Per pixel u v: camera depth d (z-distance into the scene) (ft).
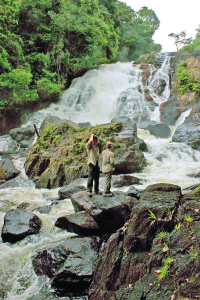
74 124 48.55
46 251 17.61
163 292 10.55
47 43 85.15
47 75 79.41
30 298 14.67
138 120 64.34
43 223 22.18
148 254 13.12
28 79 65.62
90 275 14.88
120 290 12.00
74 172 33.14
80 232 19.85
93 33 93.56
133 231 13.96
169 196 15.97
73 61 92.12
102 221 20.01
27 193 31.76
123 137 38.01
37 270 16.74
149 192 16.60
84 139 37.55
